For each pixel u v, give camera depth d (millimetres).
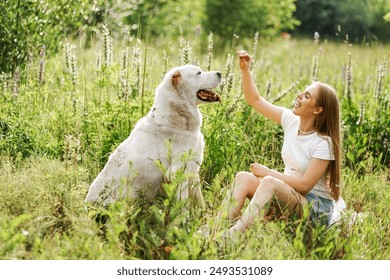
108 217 5051
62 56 9562
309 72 11461
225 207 4695
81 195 5520
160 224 4668
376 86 8367
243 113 7547
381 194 6277
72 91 7375
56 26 9359
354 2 29281
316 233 4711
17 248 4199
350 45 9000
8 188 5137
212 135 6488
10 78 7883
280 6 19141
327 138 5262
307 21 29469
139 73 7031
